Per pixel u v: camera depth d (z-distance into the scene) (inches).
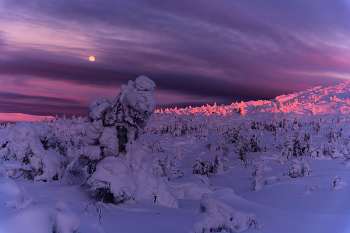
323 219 536.7
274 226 456.8
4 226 222.5
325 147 2805.1
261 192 1466.5
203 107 7854.3
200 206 394.9
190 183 1077.1
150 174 904.3
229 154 3378.4
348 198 964.6
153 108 880.9
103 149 884.0
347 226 485.4
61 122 6171.3
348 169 1822.1
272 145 3636.8
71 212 281.4
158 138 4574.3
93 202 518.6
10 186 406.6
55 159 963.3
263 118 5920.3
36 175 939.3
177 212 695.1
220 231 362.9
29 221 231.6
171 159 3449.8
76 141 4256.9
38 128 1000.9
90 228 421.1
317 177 1578.5
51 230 245.1
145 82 882.1
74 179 1030.4
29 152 940.0
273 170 2301.9
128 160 885.2
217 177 2370.8
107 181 773.3
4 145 941.8
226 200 805.9
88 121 935.0
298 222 495.8
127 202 796.0
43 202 675.4
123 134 916.0
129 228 481.4
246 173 2315.5
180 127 4697.3
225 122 5777.6
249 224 374.9
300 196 1161.4
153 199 866.1
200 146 4087.1
